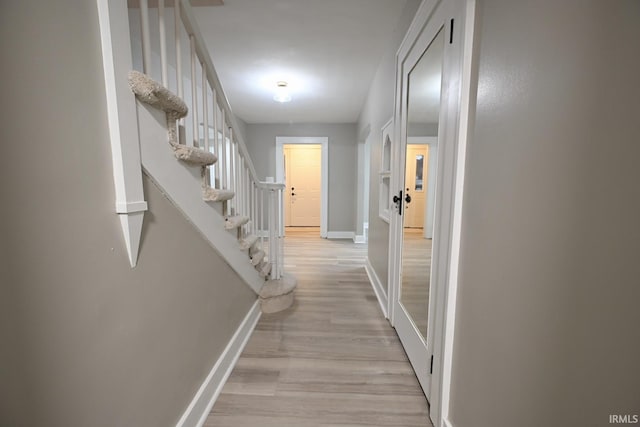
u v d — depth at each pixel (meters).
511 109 0.77
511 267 0.77
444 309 1.14
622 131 0.48
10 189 0.52
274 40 2.37
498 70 0.83
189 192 1.18
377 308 2.45
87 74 0.68
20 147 0.54
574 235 0.57
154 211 0.97
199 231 1.29
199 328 1.30
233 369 1.62
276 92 3.62
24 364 0.56
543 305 0.65
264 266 2.40
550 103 0.63
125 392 0.83
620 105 0.48
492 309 0.86
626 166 0.48
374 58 2.71
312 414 1.31
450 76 1.13
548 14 0.63
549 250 0.63
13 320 0.54
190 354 1.22
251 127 5.50
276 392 1.44
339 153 5.50
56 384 0.62
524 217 0.71
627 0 0.47
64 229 0.63
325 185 5.53
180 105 1.00
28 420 0.57
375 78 3.06
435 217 1.28
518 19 0.74
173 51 2.42
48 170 0.59
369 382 1.52
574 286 0.57
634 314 0.47
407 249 1.81
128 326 0.84
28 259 0.55
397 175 1.98
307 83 3.34
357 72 3.03
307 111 4.60
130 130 0.81
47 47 0.59
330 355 1.76
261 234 2.50
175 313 1.10
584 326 0.56
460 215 1.06
